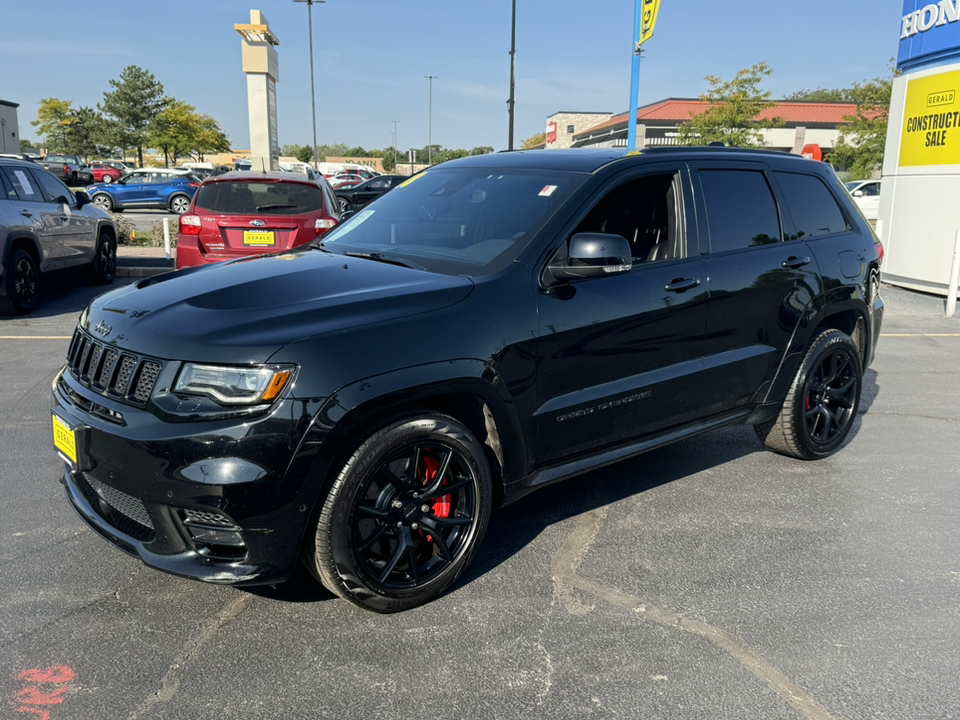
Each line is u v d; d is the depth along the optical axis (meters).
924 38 11.91
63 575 3.18
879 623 2.96
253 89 26.80
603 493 4.19
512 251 3.26
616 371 3.47
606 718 2.39
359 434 2.71
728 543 3.61
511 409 3.09
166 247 13.45
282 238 8.10
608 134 46.22
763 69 28.97
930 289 11.98
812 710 2.45
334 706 2.42
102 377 2.82
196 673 2.56
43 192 9.51
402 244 3.65
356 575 2.76
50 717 2.34
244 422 2.51
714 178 3.99
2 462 4.38
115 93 66.75
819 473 4.55
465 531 3.07
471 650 2.73
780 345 4.24
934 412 5.83
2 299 8.52
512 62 25.64
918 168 12.05
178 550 2.67
